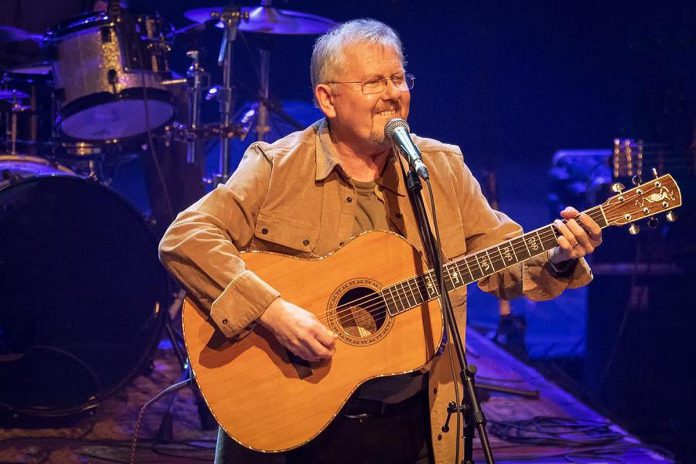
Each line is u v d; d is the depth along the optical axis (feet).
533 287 25.44
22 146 46.98
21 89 47.26
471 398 22.08
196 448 38.58
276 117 70.69
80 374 41.22
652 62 61.16
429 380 24.84
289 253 25.36
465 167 26.48
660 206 24.29
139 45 43.60
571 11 87.66
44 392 40.50
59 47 43.37
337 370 24.41
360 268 24.88
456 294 25.22
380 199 25.61
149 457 37.35
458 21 88.33
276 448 24.21
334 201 25.23
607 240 60.75
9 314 40.68
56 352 41.06
